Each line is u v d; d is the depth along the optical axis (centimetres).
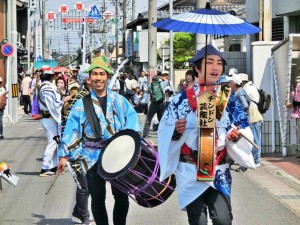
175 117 507
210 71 505
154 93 1641
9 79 2264
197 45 1383
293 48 1292
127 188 553
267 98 1162
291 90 1286
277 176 1076
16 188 974
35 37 4919
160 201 559
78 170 660
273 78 1334
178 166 512
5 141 1681
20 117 2652
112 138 587
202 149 491
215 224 499
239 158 507
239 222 758
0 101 741
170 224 746
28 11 4400
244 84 1159
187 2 4831
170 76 2645
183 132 500
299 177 1066
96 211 622
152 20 2377
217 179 502
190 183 500
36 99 1073
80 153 632
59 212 815
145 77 2652
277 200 881
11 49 2138
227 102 504
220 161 509
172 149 504
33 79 2775
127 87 2695
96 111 620
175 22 515
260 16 1455
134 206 838
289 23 1992
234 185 993
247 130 508
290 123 1299
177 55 3866
